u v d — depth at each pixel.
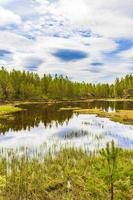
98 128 48.75
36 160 25.42
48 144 34.41
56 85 160.88
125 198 15.79
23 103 123.00
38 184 19.66
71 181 20.06
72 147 31.64
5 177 21.20
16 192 18.48
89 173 21.45
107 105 109.88
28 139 38.34
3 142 36.41
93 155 26.81
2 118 62.28
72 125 52.56
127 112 73.25
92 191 15.41
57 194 18.12
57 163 24.58
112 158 13.26
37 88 149.00
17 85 139.12
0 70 145.00
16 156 27.47
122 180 14.44
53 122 57.09
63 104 118.25
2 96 121.56
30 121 58.19
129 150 29.08
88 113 75.56
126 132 44.34
